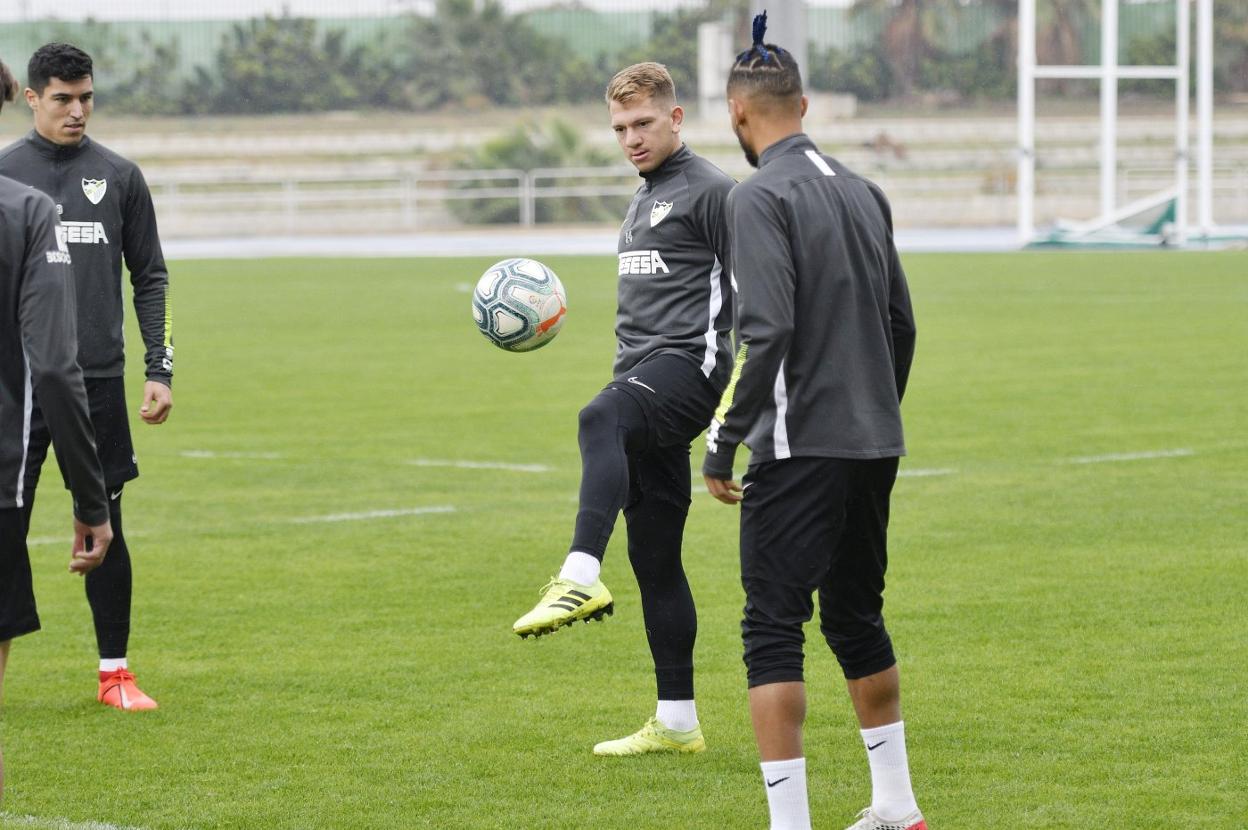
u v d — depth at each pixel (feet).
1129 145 297.74
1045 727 31.17
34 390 23.49
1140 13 324.19
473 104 311.88
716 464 24.08
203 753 30.66
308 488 59.00
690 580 44.50
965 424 70.74
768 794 24.00
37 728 32.40
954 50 324.39
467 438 70.13
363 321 124.06
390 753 30.58
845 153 282.15
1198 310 119.96
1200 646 36.60
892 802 25.58
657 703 32.86
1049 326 110.42
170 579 45.24
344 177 261.44
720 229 30.37
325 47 311.06
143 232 34.78
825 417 23.93
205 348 106.52
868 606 25.55
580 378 90.38
